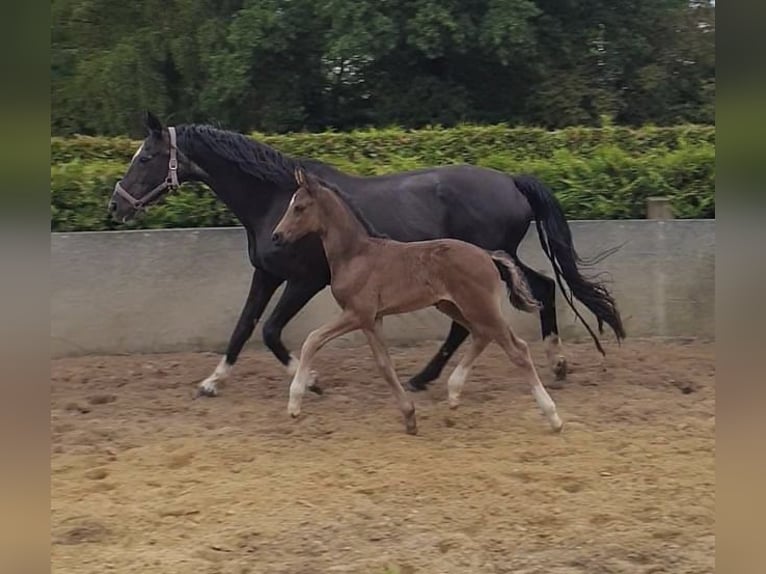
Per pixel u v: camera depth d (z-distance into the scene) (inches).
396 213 249.3
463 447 214.4
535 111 537.3
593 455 208.5
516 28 492.1
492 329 219.6
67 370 287.4
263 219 250.2
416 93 533.3
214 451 213.0
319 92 558.6
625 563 156.6
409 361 295.6
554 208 265.3
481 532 169.5
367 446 215.3
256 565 156.4
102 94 562.9
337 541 165.0
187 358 301.9
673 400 254.7
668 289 318.7
